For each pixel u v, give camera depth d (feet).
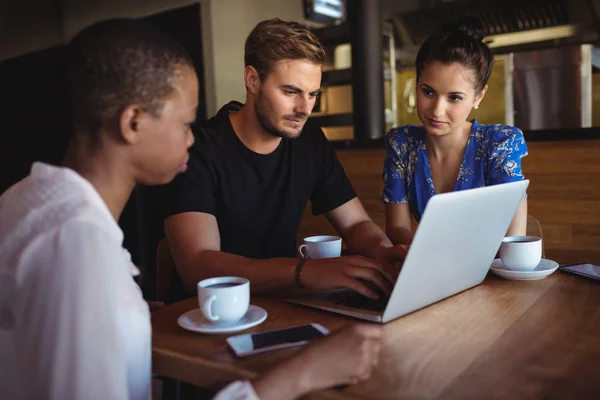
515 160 5.00
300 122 4.65
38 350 1.99
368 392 2.12
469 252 3.27
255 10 14.60
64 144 2.55
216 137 4.78
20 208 2.19
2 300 2.12
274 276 3.45
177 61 2.50
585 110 13.10
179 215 4.27
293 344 2.59
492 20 13.69
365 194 9.89
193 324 2.95
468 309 3.11
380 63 12.41
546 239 8.43
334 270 3.33
